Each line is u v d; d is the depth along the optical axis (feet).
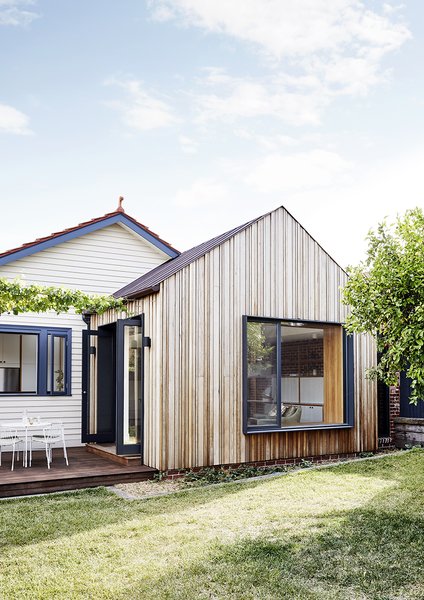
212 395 30.19
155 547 16.93
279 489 24.49
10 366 46.26
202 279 30.45
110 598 13.46
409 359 19.86
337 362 35.91
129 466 29.66
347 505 21.50
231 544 17.03
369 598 13.35
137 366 30.91
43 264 38.65
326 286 35.50
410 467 29.07
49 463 29.30
